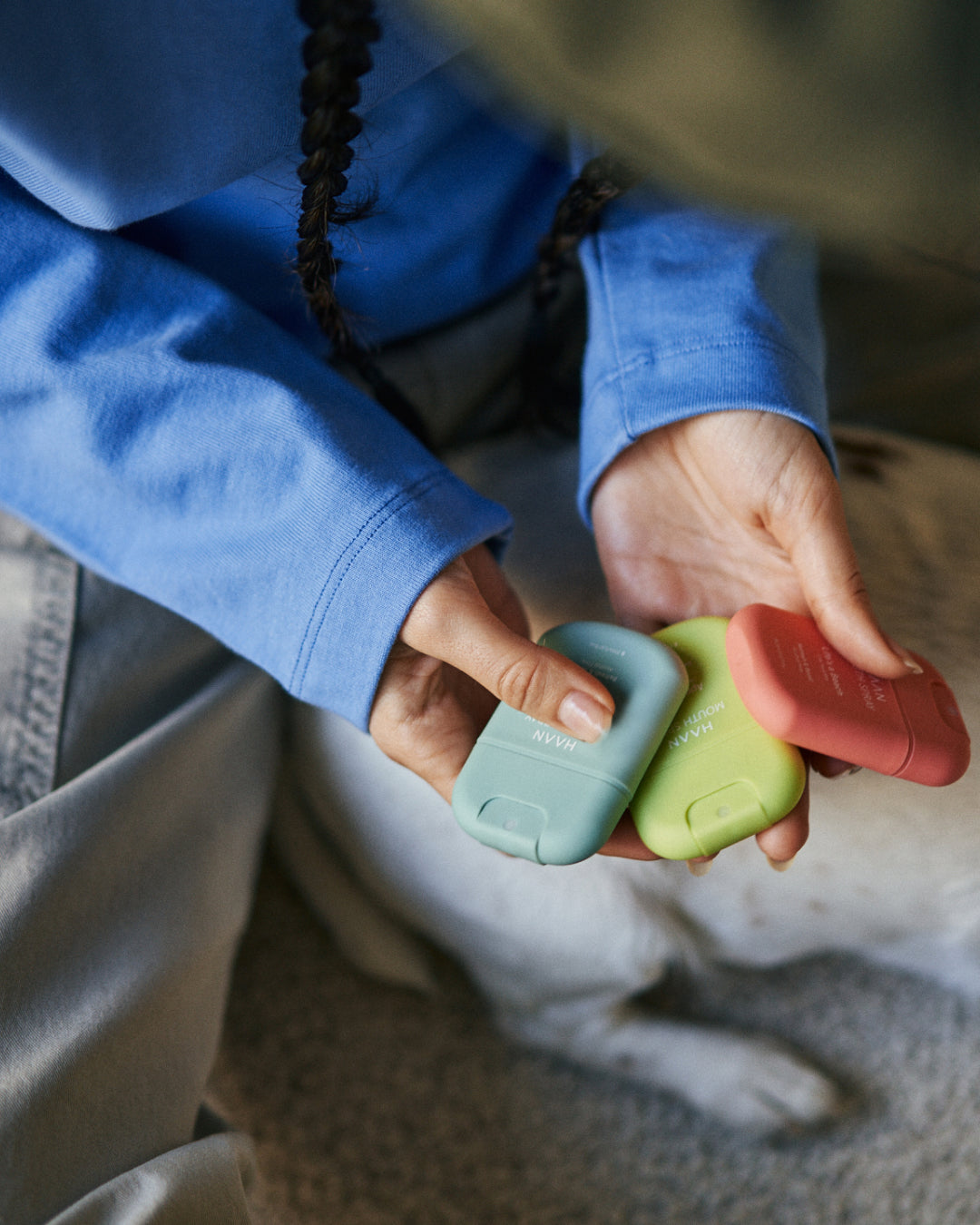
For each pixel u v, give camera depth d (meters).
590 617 0.64
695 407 0.52
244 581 0.51
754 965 0.71
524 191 0.67
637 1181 0.65
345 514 0.48
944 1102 0.66
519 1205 0.65
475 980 0.73
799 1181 0.64
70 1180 0.47
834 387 0.85
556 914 0.63
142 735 0.61
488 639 0.46
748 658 0.47
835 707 0.45
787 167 0.18
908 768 0.46
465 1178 0.66
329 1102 0.70
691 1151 0.66
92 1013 0.50
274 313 0.64
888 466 0.73
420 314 0.68
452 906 0.67
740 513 0.54
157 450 0.51
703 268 0.56
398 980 0.76
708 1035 0.68
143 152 0.44
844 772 0.49
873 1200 0.62
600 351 0.58
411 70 0.46
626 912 0.62
